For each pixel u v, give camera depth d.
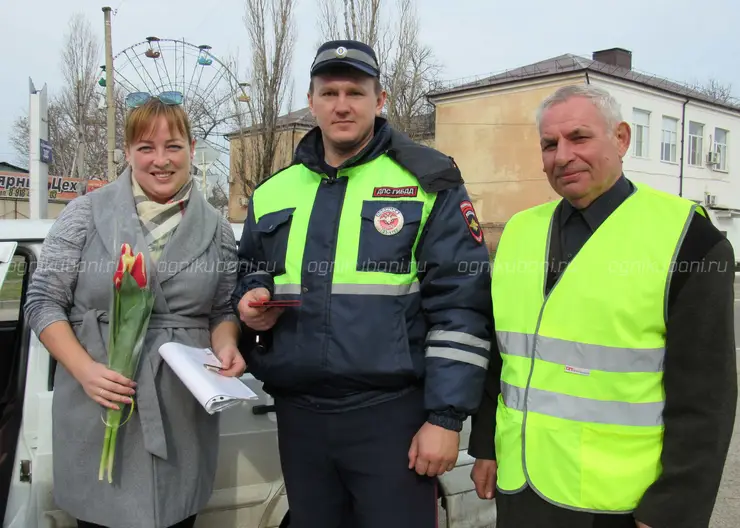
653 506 1.52
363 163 2.03
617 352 1.59
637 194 1.70
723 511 3.49
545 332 1.69
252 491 2.42
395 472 1.94
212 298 2.06
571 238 1.75
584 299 1.64
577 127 1.66
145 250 1.89
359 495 1.98
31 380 2.19
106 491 1.85
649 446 1.58
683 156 24.70
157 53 17.83
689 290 1.52
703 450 1.49
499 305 1.83
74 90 26.38
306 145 2.13
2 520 2.09
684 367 1.52
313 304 1.94
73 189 26.30
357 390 1.92
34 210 8.90
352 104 1.97
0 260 2.12
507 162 22.88
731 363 1.51
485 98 23.20
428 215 1.94
